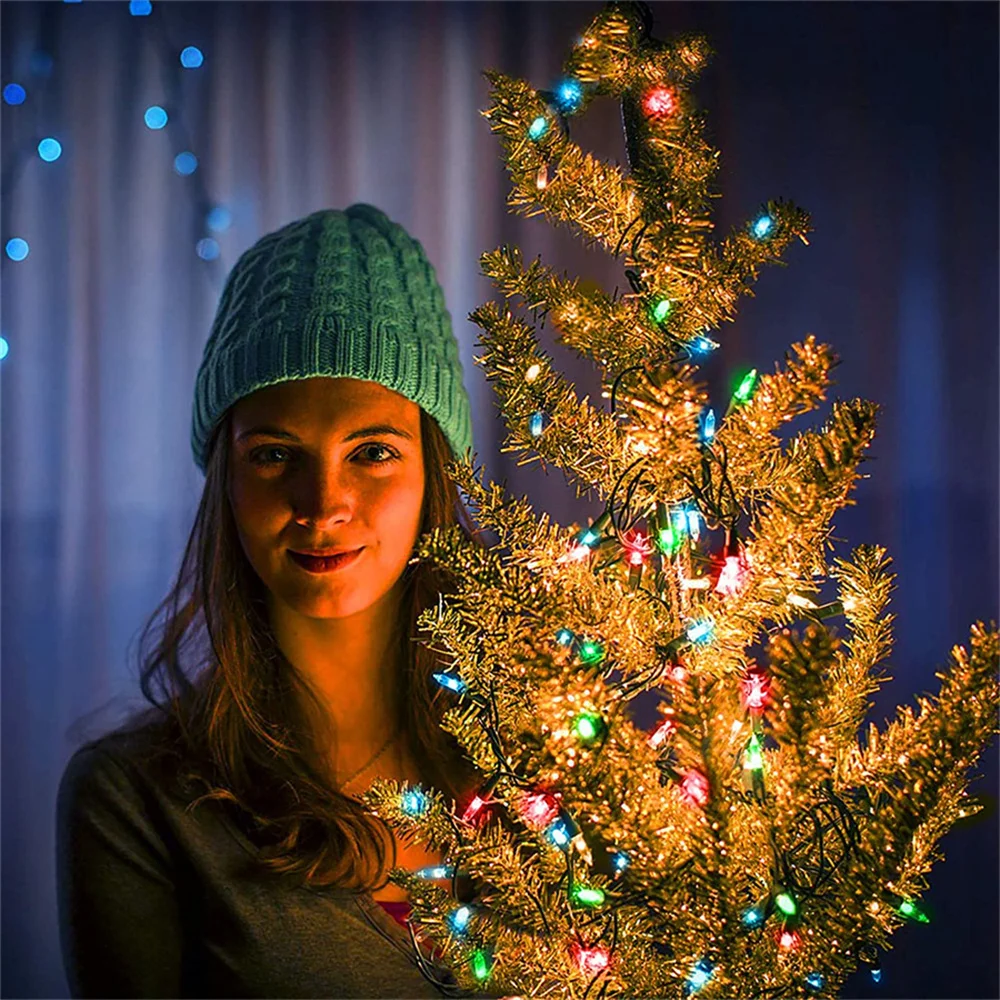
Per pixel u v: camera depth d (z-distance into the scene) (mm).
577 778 520
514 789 626
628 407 570
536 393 625
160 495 2045
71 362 2039
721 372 1889
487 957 629
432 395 919
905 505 1875
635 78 609
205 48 2018
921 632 1854
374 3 2008
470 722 651
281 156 2010
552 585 577
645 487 608
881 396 1884
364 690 963
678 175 606
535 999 616
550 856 628
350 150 1998
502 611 584
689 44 617
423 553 586
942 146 1899
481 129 1984
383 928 890
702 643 564
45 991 1994
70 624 2031
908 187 1901
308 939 893
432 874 698
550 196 630
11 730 2021
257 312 911
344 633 943
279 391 870
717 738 521
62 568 2037
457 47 1988
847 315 1896
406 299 959
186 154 1970
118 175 2033
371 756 970
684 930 551
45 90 2025
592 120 1899
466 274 1972
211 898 901
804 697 510
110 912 900
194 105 2018
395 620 966
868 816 564
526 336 627
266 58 2012
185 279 2031
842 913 558
